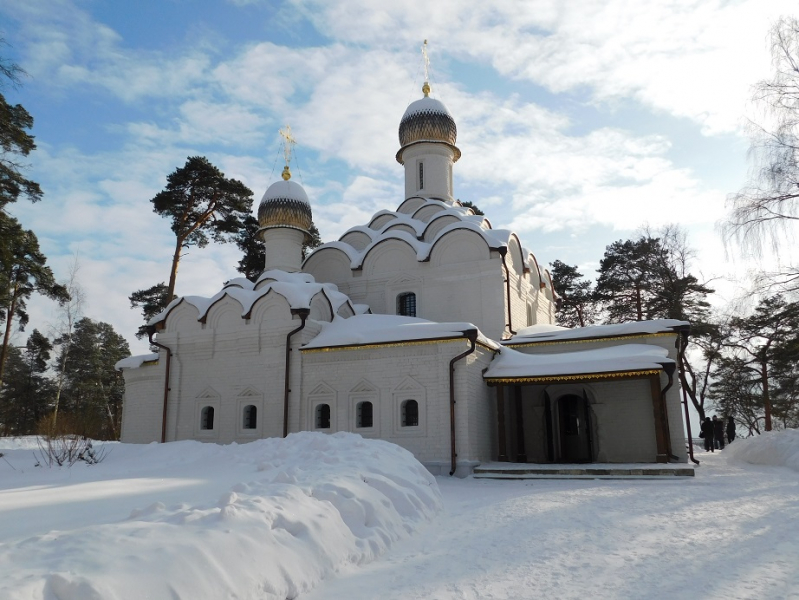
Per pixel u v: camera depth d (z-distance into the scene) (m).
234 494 6.35
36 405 49.53
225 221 36.25
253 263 38.47
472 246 24.31
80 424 18.19
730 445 24.98
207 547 4.81
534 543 7.39
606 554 6.75
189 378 23.30
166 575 4.28
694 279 34.94
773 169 17.50
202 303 23.77
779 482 13.70
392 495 8.82
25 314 38.25
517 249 26.59
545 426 21.62
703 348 35.34
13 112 26.11
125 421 25.44
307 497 6.99
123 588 3.98
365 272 26.50
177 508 6.11
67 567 4.06
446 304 24.36
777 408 36.91
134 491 8.38
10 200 27.09
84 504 7.28
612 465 16.94
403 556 6.86
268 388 21.67
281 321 21.81
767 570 6.02
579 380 18.66
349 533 6.73
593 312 43.62
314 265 28.16
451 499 11.95
